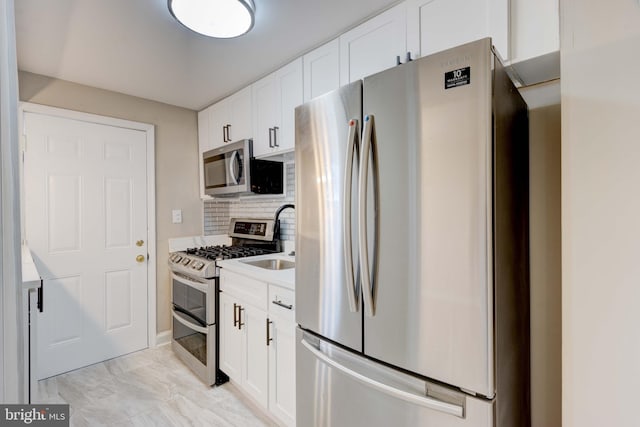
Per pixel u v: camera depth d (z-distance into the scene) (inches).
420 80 39.2
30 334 48.9
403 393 40.3
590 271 32.0
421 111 39.2
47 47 74.3
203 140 118.8
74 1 57.7
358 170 45.2
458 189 36.6
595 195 31.7
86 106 97.3
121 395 82.7
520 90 53.9
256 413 75.5
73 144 95.1
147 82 95.2
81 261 96.9
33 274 49.8
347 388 47.9
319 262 51.9
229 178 99.5
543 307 52.1
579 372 32.5
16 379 23.3
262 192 97.0
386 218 42.3
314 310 53.2
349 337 47.3
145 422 72.3
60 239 93.2
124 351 104.9
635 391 30.0
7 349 22.2
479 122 35.2
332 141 49.3
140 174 108.1
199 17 60.2
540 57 43.3
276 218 99.3
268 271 74.6
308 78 77.2
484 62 34.9
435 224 38.2
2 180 21.3
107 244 101.6
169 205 115.0
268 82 88.7
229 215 129.9
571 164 32.8
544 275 52.1
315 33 69.4
